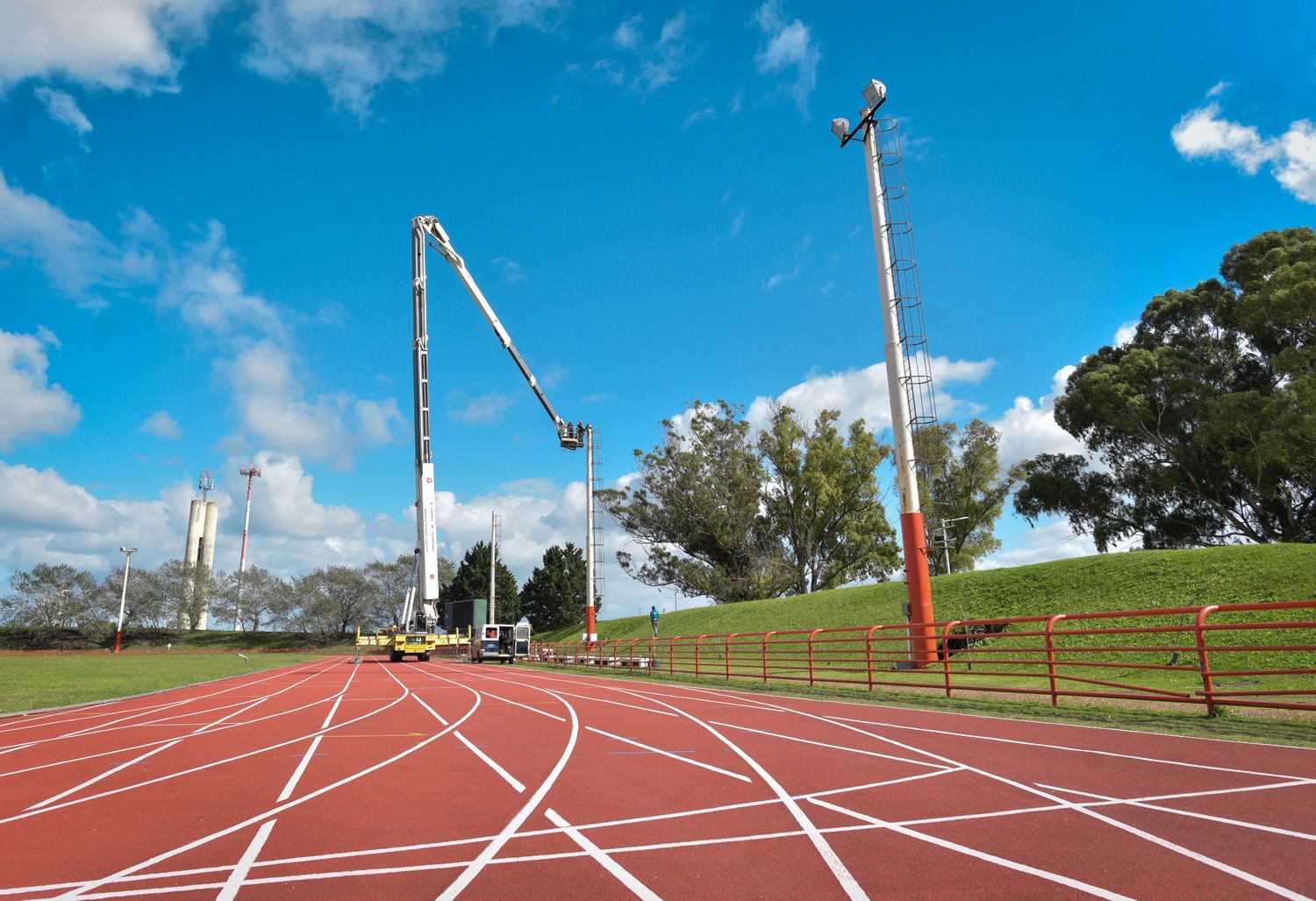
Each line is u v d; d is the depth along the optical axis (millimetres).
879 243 30828
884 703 18984
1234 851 5902
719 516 67875
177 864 6203
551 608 97812
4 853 6578
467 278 52406
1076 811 7281
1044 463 59438
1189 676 20859
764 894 5242
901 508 29219
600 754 11617
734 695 22766
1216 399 46656
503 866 6012
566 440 56438
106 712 19609
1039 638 27812
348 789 9227
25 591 93875
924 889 5254
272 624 104438
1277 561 25562
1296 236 48812
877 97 31359
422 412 49312
